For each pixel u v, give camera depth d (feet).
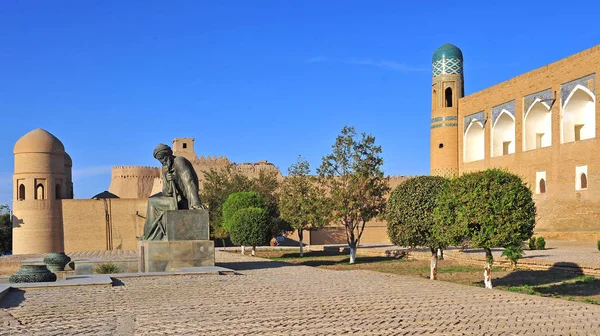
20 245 126.82
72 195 152.46
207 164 187.73
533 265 56.54
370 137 80.12
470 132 131.23
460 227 39.86
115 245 127.44
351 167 79.61
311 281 40.42
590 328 22.74
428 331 22.26
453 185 40.91
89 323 24.27
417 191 48.24
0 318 25.31
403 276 44.65
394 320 24.57
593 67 92.79
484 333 21.84
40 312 26.91
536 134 111.24
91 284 36.45
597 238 89.97
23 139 129.90
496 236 37.99
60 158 131.95
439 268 64.39
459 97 135.85
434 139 137.18
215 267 47.60
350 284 38.47
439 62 136.87
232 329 22.98
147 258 46.70
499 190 38.17
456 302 29.73
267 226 86.63
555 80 102.47
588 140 94.02
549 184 103.65
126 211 129.39
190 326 23.62
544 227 104.32
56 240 127.03
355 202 77.30
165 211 49.14
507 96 116.78
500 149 121.70
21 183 128.88
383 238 143.84
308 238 142.10
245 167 178.29
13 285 35.50
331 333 22.03
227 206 96.48
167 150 51.55
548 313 26.32
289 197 93.45
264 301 30.40
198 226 48.37
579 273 50.44
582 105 99.45
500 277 52.47
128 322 24.53
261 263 61.00
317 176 92.89
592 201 92.94
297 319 24.99
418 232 47.73
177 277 42.50
